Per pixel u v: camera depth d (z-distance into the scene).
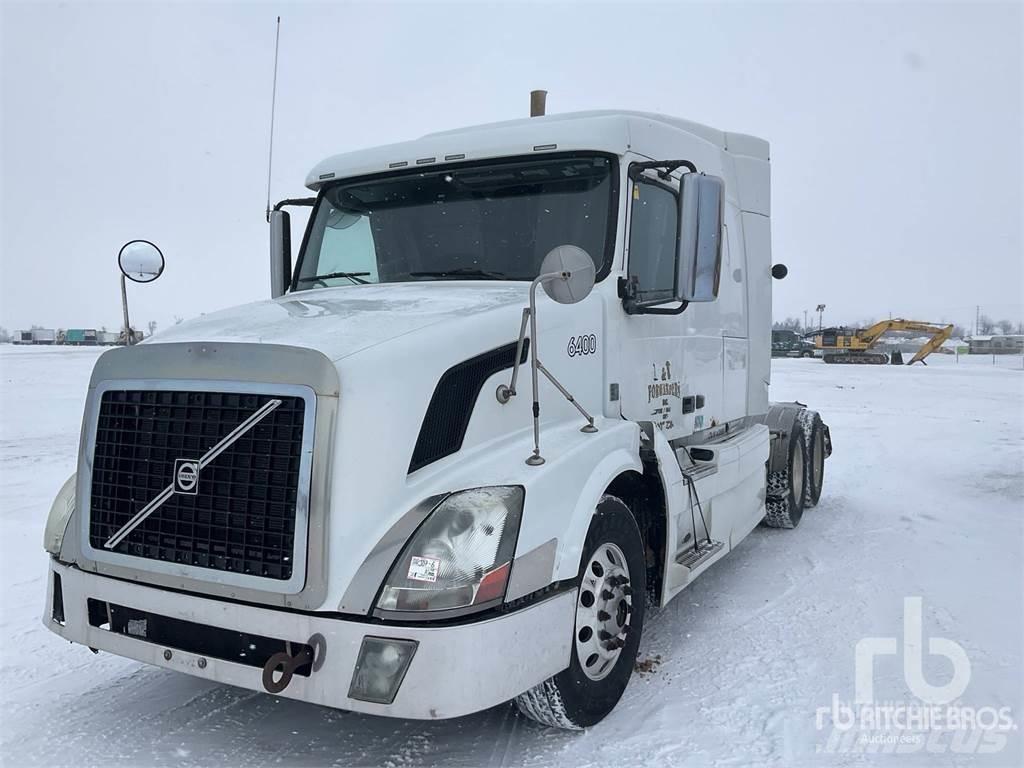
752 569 5.89
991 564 5.94
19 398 19.48
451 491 2.96
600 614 3.50
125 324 3.99
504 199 4.32
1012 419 16.75
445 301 3.71
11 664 4.24
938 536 6.84
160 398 3.13
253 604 2.92
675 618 4.85
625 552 3.68
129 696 3.84
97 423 3.28
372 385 2.93
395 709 2.71
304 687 2.80
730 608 5.02
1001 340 65.19
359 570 2.82
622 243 4.13
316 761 3.21
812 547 6.52
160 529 3.11
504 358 3.39
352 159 4.76
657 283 4.55
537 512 3.05
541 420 3.58
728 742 3.33
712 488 4.89
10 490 8.92
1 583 5.64
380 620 2.76
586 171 4.18
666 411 4.72
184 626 3.10
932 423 16.06
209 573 2.98
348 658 2.75
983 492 8.86
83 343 85.56
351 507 2.85
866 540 6.73
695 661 4.19
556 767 3.15
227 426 2.98
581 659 3.41
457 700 2.73
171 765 3.17
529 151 4.22
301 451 2.83
